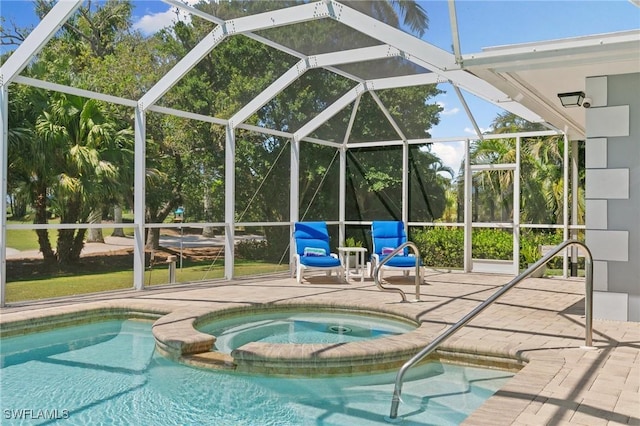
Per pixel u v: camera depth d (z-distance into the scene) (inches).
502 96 367.9
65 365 201.8
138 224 348.5
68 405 161.0
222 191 418.0
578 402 135.9
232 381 185.8
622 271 248.5
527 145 455.2
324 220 510.9
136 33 314.0
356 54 348.2
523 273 164.7
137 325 272.1
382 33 270.1
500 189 466.6
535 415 126.7
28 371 194.1
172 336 211.0
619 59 213.8
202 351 209.6
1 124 273.0
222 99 379.6
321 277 428.5
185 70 332.2
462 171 478.6
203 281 394.6
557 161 445.7
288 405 163.3
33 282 308.2
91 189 339.6
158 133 376.8
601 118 252.1
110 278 346.9
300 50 349.7
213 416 154.2
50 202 318.7
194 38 319.9
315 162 500.4
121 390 175.0
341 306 302.5
